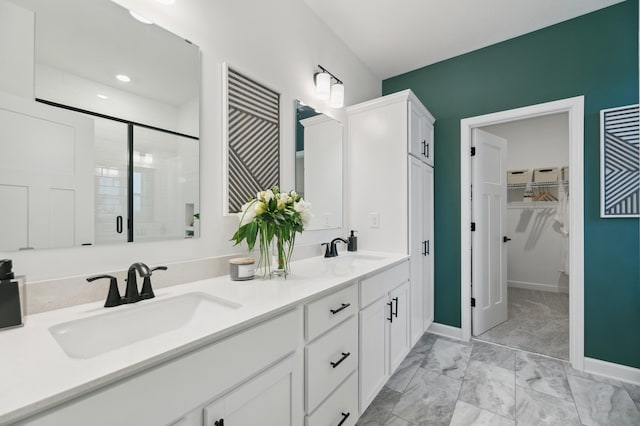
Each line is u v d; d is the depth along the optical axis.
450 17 2.03
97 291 0.96
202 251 1.28
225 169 1.35
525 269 4.18
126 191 1.04
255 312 0.85
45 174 0.86
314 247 1.98
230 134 1.38
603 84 1.94
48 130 0.87
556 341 2.42
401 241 2.15
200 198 1.27
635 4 1.85
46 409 0.47
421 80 2.72
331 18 2.04
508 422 1.49
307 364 1.04
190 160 1.23
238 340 0.78
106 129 1.00
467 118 2.48
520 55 2.25
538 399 1.67
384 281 1.69
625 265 1.86
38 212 0.85
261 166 1.56
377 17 2.03
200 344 0.69
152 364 0.60
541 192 4.06
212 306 1.02
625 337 1.86
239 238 1.28
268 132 1.60
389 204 2.20
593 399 1.66
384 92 2.93
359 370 1.42
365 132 2.32
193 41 1.25
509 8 1.94
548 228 4.01
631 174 1.82
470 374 1.93
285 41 1.74
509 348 2.31
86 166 0.95
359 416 1.41
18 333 0.71
